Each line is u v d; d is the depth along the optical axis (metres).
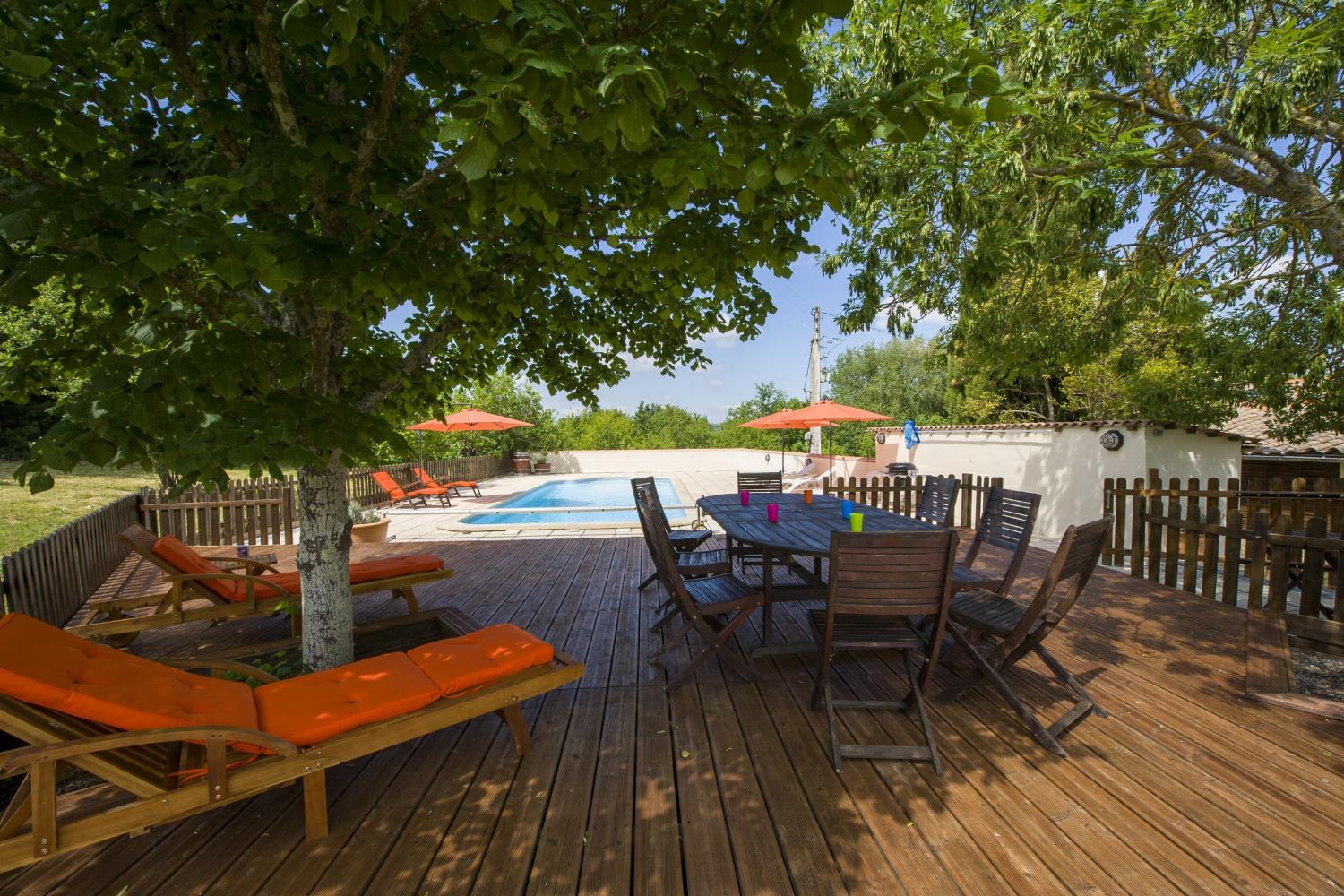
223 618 4.61
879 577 2.88
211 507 8.59
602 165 2.58
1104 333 6.48
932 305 6.23
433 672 2.70
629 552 7.48
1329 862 2.10
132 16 2.32
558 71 1.44
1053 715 3.20
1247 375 7.47
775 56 2.02
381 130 2.30
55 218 1.71
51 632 2.31
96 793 2.55
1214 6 4.35
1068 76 4.46
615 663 3.97
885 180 4.88
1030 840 2.24
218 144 2.50
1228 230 5.96
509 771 2.74
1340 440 11.34
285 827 2.37
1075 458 9.98
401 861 2.18
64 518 11.68
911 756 2.77
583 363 5.01
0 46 1.71
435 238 2.88
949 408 23.42
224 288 3.04
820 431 20.31
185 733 1.97
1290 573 5.79
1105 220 4.95
